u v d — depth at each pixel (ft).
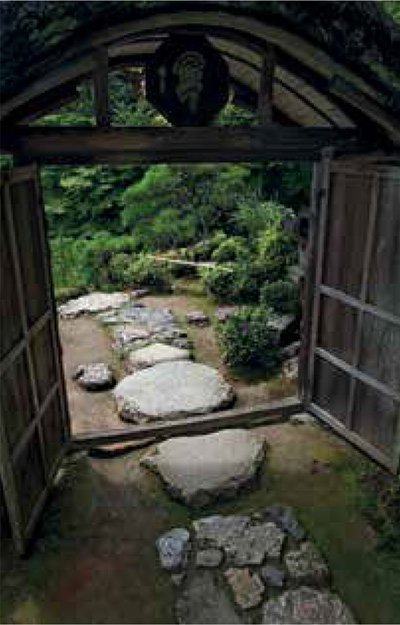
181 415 18.03
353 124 14.17
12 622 10.78
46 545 12.66
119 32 10.07
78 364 22.65
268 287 25.55
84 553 12.46
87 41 9.96
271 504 14.01
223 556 12.14
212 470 14.89
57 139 11.87
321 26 10.46
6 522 13.09
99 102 11.78
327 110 14.55
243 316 23.18
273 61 12.50
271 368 21.99
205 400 18.80
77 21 9.34
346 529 13.14
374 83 11.50
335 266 15.64
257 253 30.35
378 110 12.17
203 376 20.59
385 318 13.73
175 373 20.77
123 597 11.32
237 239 32.65
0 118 10.37
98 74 11.49
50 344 14.25
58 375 14.88
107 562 12.20
